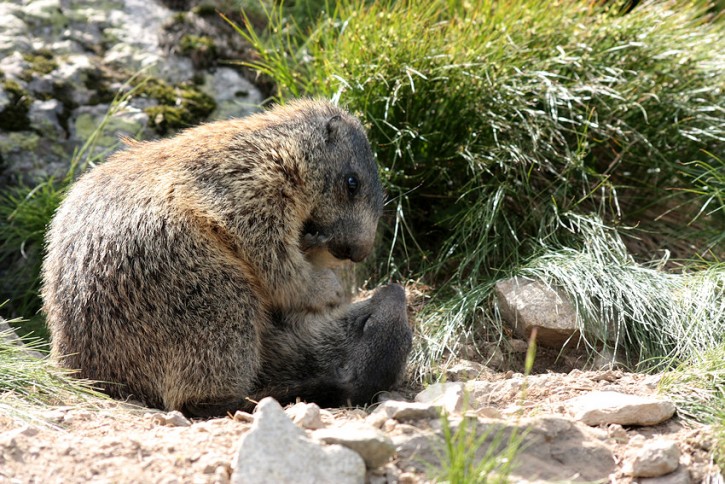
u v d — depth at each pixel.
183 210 8.84
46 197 12.33
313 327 9.50
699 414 7.89
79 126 13.46
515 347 10.43
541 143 11.96
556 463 6.99
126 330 8.47
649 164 12.48
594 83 12.05
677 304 10.09
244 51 14.77
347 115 10.45
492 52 11.91
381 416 7.20
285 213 9.41
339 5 13.24
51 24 14.43
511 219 11.86
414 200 12.46
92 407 7.98
